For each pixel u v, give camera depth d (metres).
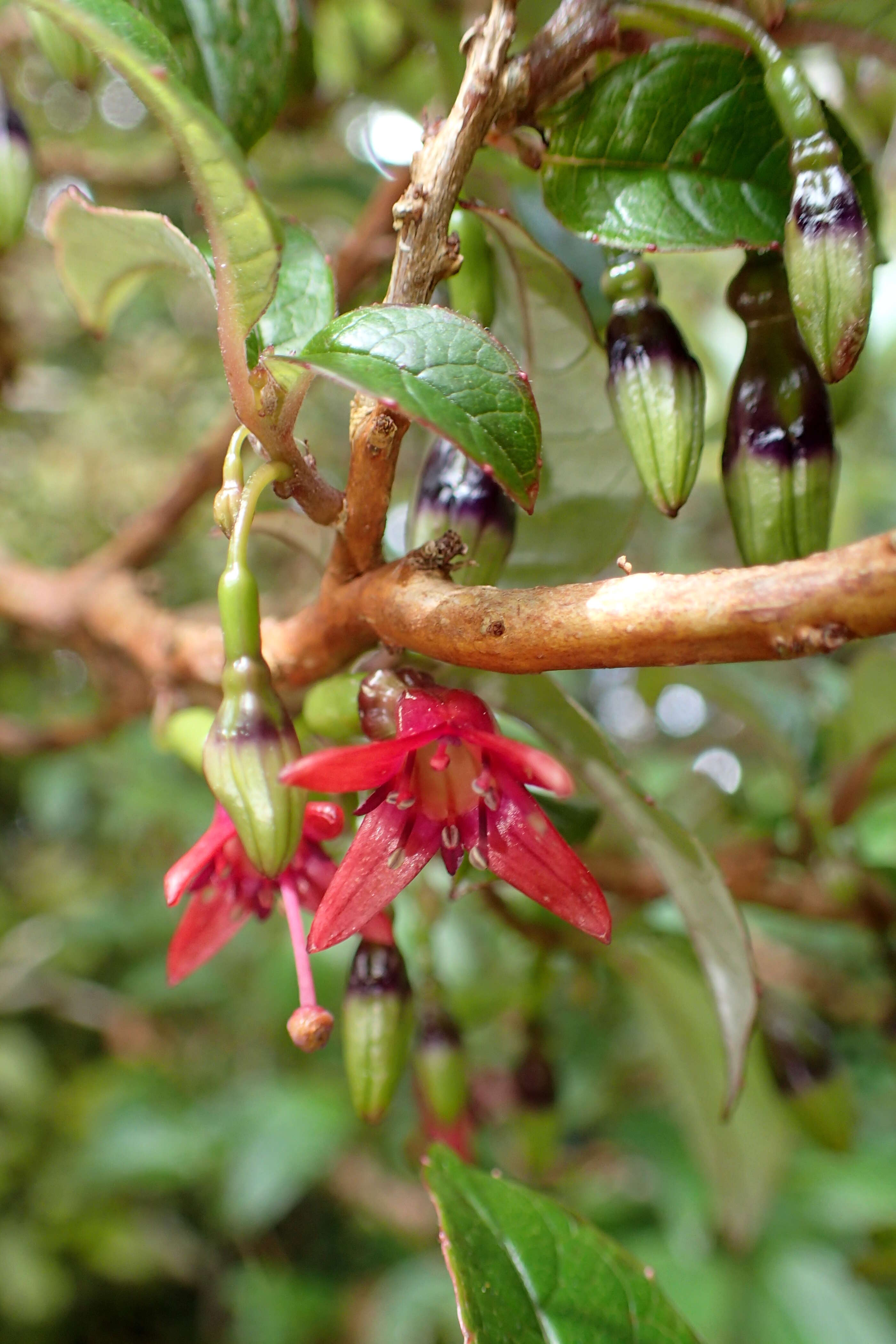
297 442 0.16
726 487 0.17
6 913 0.65
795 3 0.17
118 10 0.15
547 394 0.20
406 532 0.18
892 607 0.13
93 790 0.66
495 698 0.18
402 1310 0.42
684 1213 0.34
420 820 0.16
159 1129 0.48
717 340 0.33
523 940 0.24
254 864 0.16
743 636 0.14
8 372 0.28
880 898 0.25
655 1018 0.26
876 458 0.38
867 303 0.15
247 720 0.15
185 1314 0.61
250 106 0.19
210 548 0.56
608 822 0.23
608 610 0.14
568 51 0.16
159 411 0.53
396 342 0.15
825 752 0.28
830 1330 0.32
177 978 0.17
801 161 0.16
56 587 0.27
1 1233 0.55
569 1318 0.17
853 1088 0.33
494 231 0.18
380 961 0.18
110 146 0.35
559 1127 0.25
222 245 0.15
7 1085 0.56
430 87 0.33
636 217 0.17
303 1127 0.42
